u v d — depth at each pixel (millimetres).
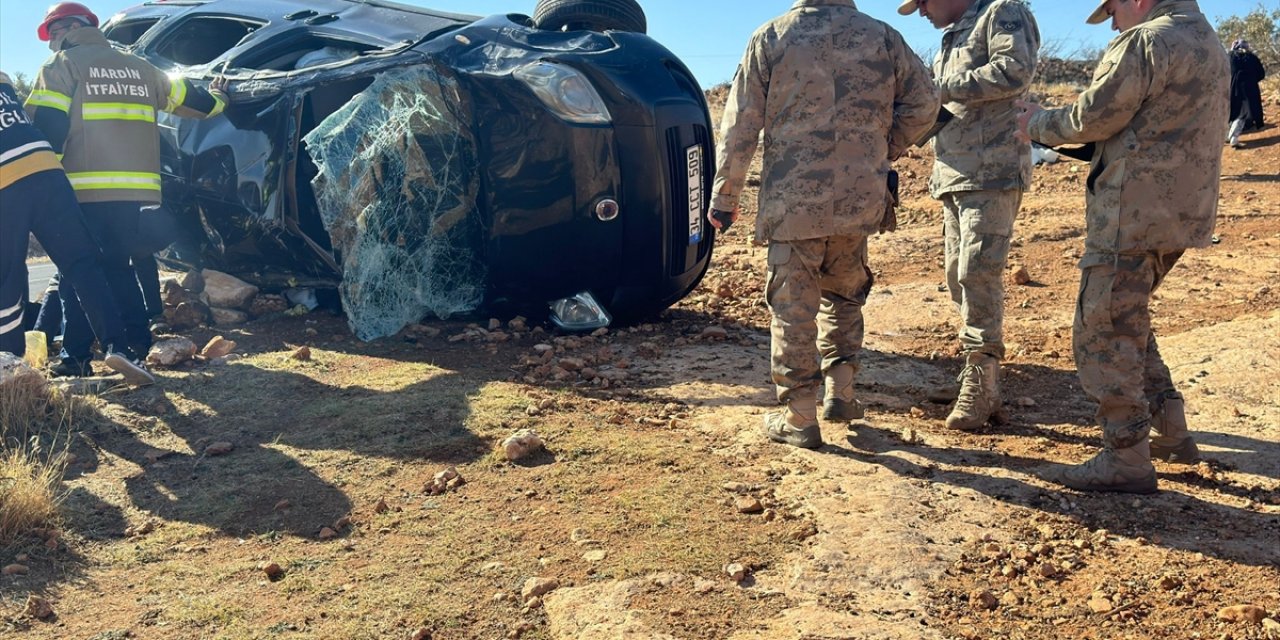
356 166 4984
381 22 5914
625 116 4953
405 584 2719
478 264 5367
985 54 3793
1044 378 4738
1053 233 8469
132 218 4883
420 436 3855
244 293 5906
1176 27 3002
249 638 2459
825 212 3418
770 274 3617
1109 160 3145
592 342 5238
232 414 4172
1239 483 3369
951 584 2695
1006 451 3715
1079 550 2889
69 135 4738
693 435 3850
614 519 3082
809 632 2430
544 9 5453
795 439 3682
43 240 4504
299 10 6223
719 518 3086
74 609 2635
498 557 2863
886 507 3135
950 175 3936
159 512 3256
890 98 3473
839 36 3398
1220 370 4617
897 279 7137
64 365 4824
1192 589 2654
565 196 4977
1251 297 6074
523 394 4332
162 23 6758
